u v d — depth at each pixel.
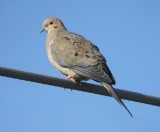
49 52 15.66
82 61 14.42
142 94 12.89
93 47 14.99
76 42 15.16
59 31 16.91
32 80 12.70
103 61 14.30
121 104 12.75
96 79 13.73
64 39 15.51
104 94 13.57
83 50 14.77
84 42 15.17
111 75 14.03
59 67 15.07
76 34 15.80
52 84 13.13
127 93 12.99
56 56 15.17
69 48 14.99
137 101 13.05
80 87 13.56
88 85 13.52
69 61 14.70
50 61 15.59
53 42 15.70
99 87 13.52
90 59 14.34
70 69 14.61
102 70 13.87
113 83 13.70
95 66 14.09
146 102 12.97
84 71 14.19
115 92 13.09
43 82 12.88
